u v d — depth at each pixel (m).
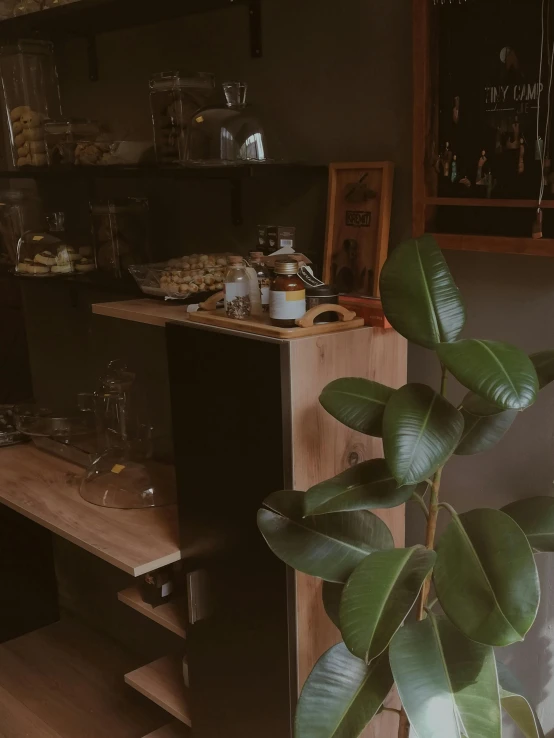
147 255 2.29
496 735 1.19
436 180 1.55
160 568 1.96
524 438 1.56
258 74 1.90
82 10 1.98
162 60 2.16
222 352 1.56
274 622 1.59
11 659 2.76
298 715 1.34
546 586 1.58
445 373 1.33
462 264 1.60
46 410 2.70
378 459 1.36
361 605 1.19
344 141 1.74
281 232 1.81
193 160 1.81
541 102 1.37
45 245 2.35
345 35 1.69
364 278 1.69
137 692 2.55
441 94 1.51
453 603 1.17
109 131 2.39
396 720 1.83
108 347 2.60
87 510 2.07
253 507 1.58
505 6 1.39
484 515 1.26
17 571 2.85
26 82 2.42
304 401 1.48
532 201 1.40
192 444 1.70
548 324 1.47
